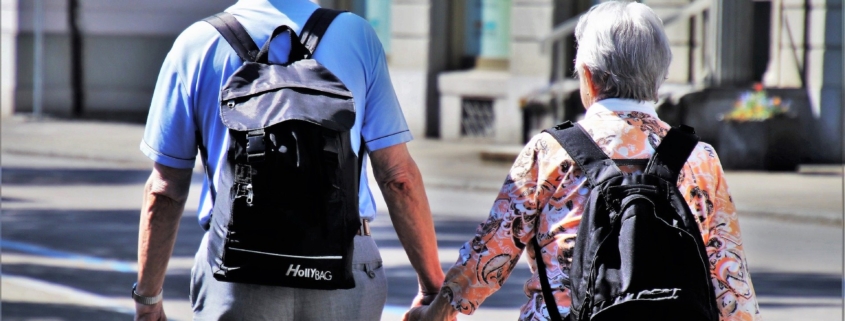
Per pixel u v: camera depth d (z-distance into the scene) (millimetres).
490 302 21062
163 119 8391
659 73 7766
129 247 27406
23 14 71188
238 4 8578
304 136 7582
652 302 6988
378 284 8461
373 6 58188
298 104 7727
